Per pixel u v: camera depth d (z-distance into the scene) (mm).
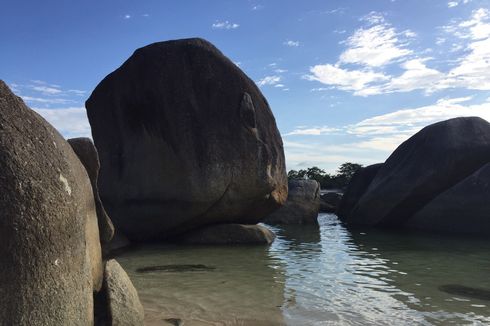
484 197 14867
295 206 19594
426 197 16219
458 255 10695
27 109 3699
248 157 12750
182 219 12547
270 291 7074
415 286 7508
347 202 21859
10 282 3109
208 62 13203
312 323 5531
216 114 12836
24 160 3336
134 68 13500
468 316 5887
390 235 14773
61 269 3432
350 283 7707
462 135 15648
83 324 3699
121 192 13305
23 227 3186
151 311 5883
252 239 12578
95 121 14250
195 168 12344
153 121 13008
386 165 18312
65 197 3549
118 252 11047
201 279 7914
